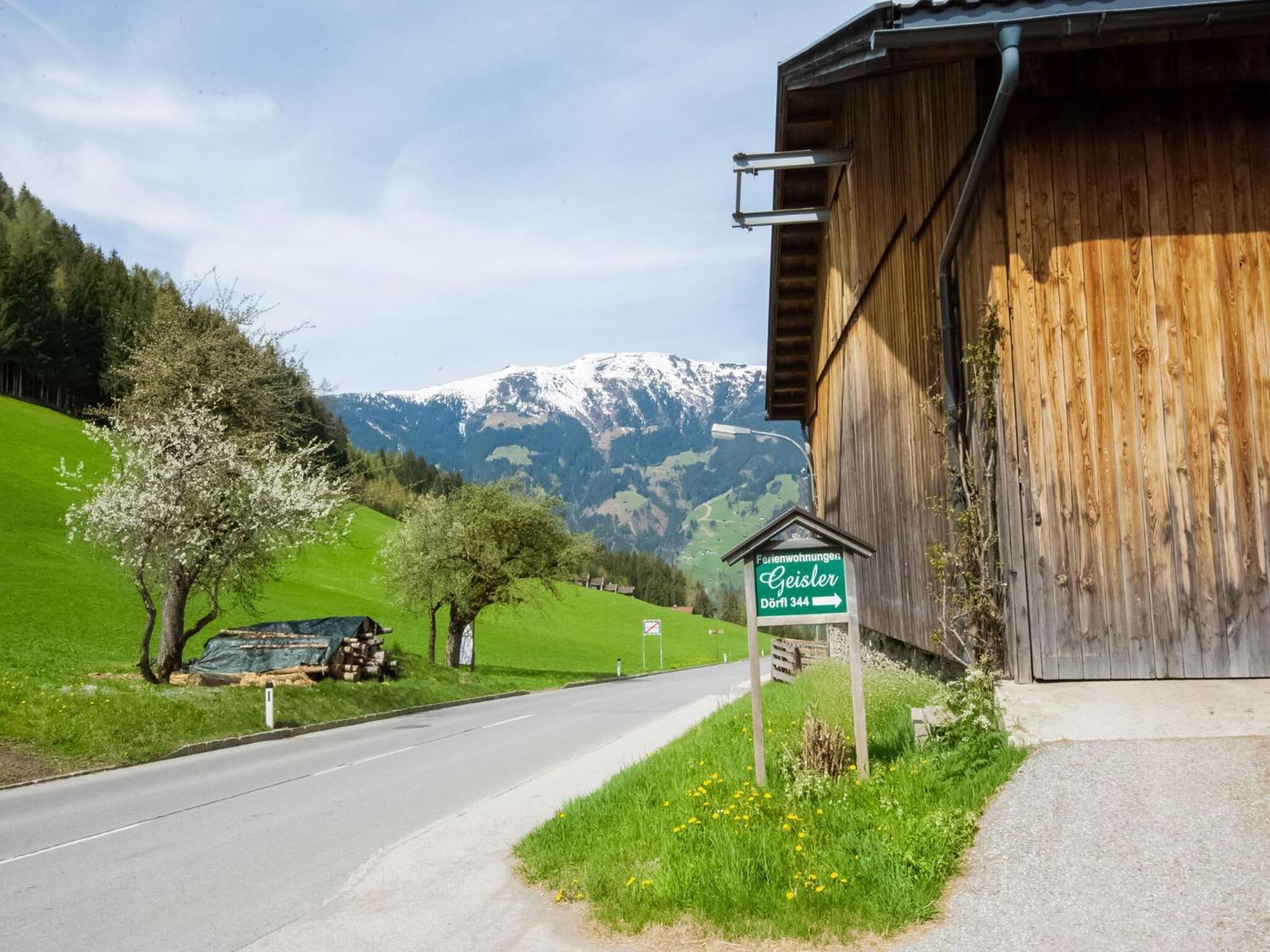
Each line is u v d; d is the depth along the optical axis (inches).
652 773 418.9
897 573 605.9
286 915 271.9
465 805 446.3
